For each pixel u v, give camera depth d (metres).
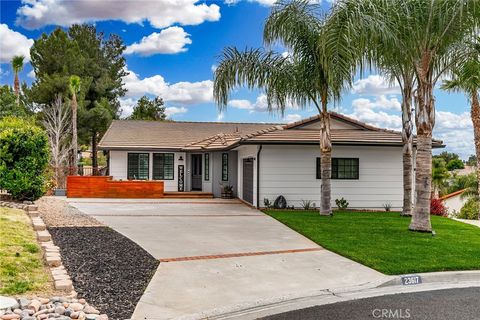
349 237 11.00
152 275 7.30
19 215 11.07
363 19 10.66
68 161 30.86
